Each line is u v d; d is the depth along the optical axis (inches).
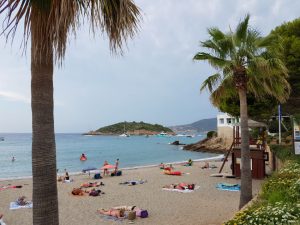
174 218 523.2
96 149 3695.9
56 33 165.8
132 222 503.2
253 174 919.0
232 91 589.6
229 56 534.3
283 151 795.4
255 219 242.8
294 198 296.7
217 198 681.6
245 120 515.8
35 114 174.1
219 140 3240.7
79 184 937.5
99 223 503.5
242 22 513.3
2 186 920.9
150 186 873.5
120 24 175.9
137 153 3031.5
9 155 2834.6
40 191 170.7
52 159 175.8
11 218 544.1
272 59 506.3
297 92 957.2
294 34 948.0
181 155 2768.2
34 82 174.7
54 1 163.2
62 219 532.4
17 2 164.7
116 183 946.7
